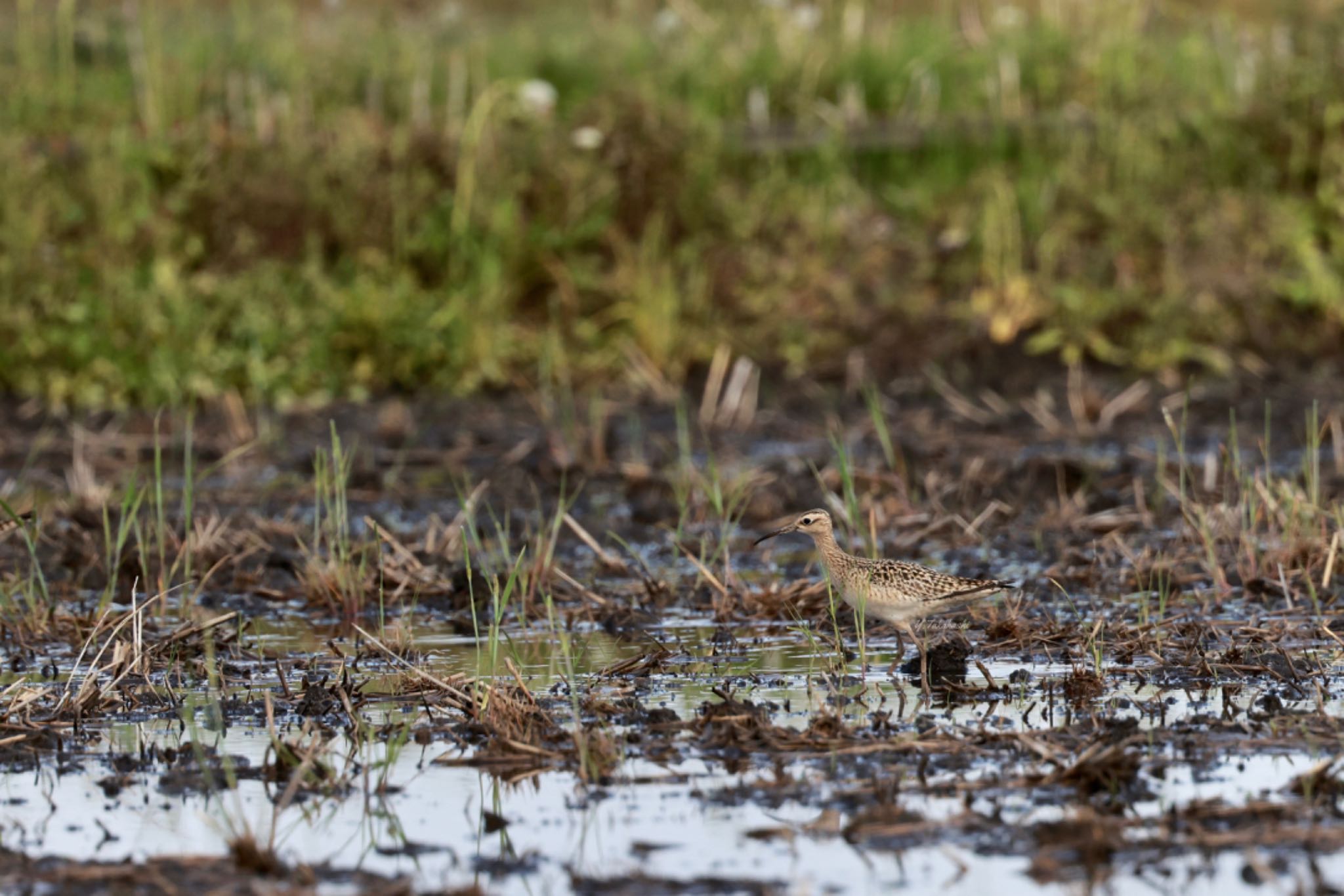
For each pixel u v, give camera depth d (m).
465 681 9.02
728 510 12.71
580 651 10.14
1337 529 11.94
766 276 20.38
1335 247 20.11
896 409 18.22
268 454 16.72
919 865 6.60
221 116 21.41
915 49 24.61
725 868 6.60
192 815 7.30
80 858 6.78
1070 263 20.17
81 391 18.34
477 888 6.42
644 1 27.67
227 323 19.11
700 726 8.34
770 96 23.48
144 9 25.23
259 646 10.34
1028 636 10.07
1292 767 7.65
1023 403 18.11
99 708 8.91
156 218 19.53
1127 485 14.77
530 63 23.97
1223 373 18.89
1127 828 6.91
